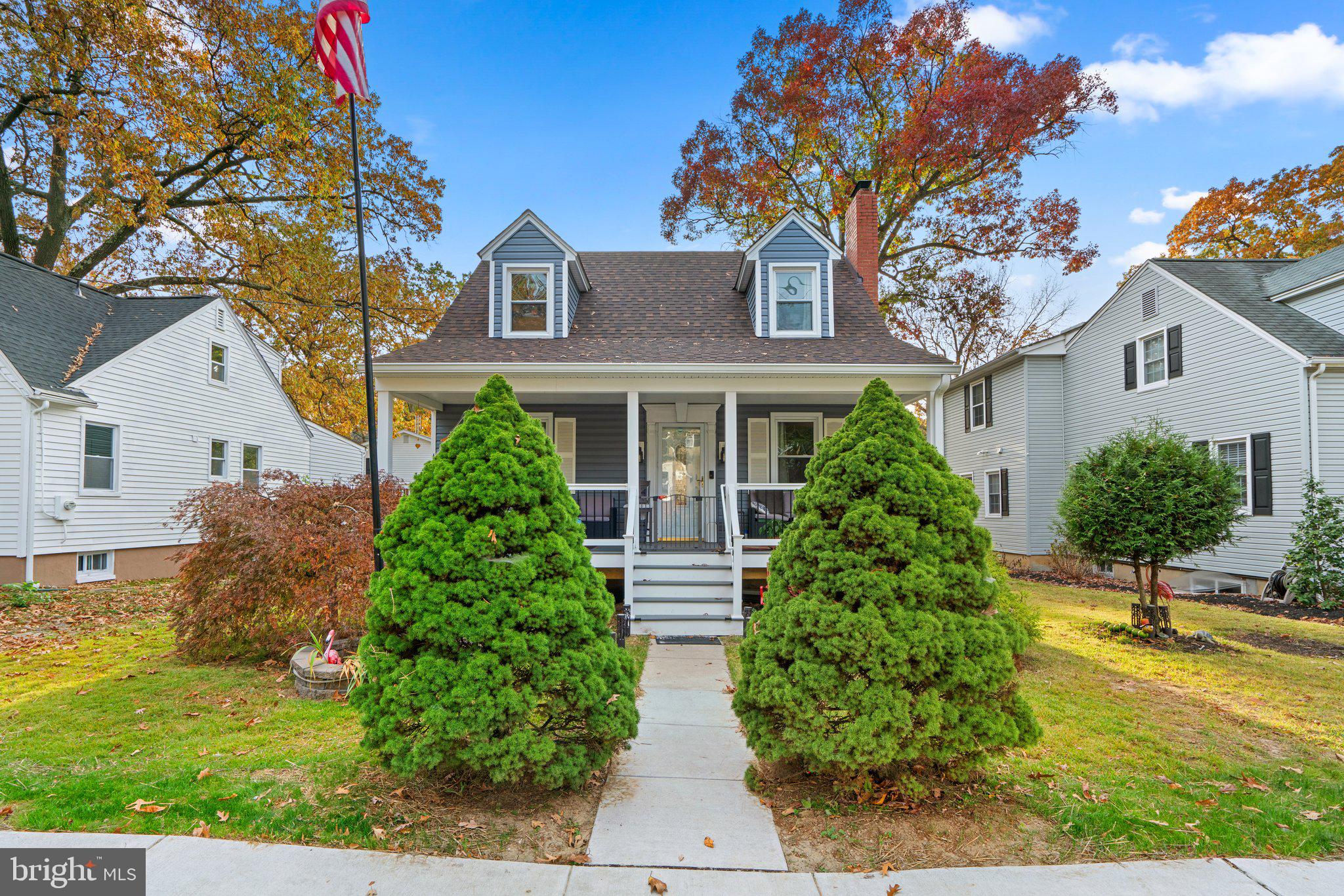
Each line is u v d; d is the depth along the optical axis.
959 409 21.59
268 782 3.65
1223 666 6.64
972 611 3.66
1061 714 5.12
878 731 3.31
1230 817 3.38
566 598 3.66
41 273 13.26
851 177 21.83
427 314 21.55
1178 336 13.84
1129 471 8.31
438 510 3.68
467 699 3.28
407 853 2.98
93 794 3.46
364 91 5.77
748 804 3.56
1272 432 11.62
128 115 14.87
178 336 13.91
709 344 10.86
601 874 2.85
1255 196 22.69
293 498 6.94
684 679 6.25
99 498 11.82
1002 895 2.71
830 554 3.67
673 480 12.17
